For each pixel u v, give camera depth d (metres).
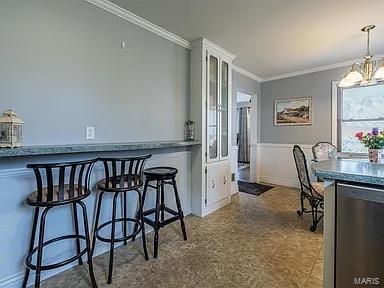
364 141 2.05
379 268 1.13
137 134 2.59
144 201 2.61
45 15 1.86
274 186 4.90
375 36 2.98
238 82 4.52
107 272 1.89
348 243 1.23
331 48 3.40
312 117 4.55
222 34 2.94
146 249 2.15
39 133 1.83
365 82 2.74
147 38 2.68
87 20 2.12
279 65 4.26
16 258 1.69
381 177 1.10
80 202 1.68
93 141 2.18
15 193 1.69
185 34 2.94
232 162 4.34
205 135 3.18
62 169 1.55
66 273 1.88
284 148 4.95
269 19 2.55
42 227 1.53
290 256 2.11
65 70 1.98
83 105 2.10
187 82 3.24
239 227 2.77
